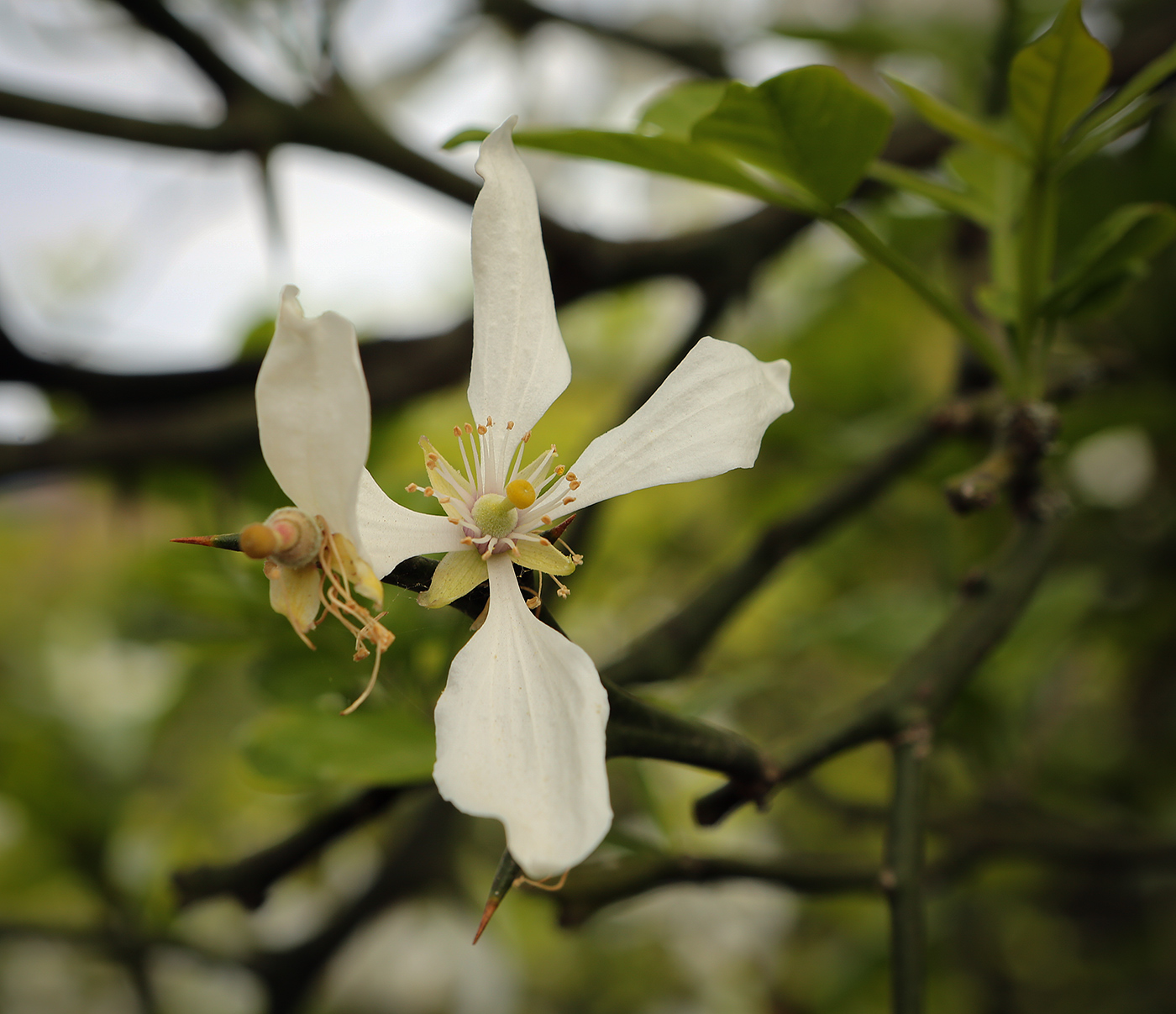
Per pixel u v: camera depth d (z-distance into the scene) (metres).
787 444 0.37
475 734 0.16
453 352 0.28
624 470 0.18
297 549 0.16
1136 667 0.40
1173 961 0.35
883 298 0.39
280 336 0.15
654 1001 0.45
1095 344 0.34
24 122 0.24
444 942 0.43
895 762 0.19
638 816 0.34
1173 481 0.37
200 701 0.36
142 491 0.31
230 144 0.25
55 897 0.37
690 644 0.24
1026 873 0.37
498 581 0.17
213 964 0.30
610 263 0.27
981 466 0.21
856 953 0.37
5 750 0.31
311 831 0.21
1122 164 0.32
